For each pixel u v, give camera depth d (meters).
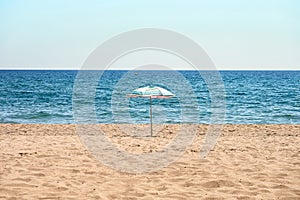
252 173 7.05
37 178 6.48
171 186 6.17
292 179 6.63
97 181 6.42
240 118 21.42
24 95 39.12
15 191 5.65
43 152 8.98
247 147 10.12
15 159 8.02
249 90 48.50
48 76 98.19
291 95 40.56
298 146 10.36
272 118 21.69
